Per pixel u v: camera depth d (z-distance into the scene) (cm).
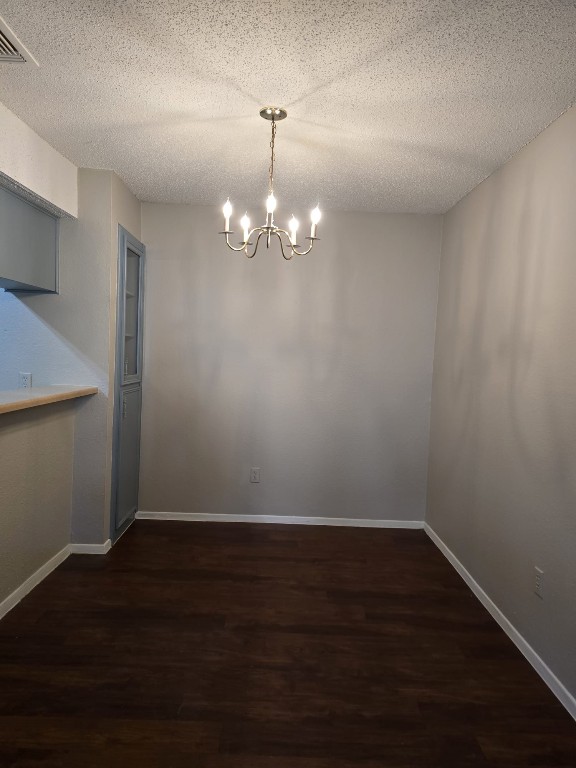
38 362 291
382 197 314
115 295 296
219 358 353
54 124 227
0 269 229
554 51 160
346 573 283
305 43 161
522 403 220
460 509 290
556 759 154
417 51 163
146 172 285
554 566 190
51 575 266
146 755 150
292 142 240
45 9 148
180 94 198
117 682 182
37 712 165
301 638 216
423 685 187
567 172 192
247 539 328
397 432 359
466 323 292
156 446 356
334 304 352
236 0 141
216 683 184
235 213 348
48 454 263
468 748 158
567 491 183
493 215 260
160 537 326
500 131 216
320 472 360
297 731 162
